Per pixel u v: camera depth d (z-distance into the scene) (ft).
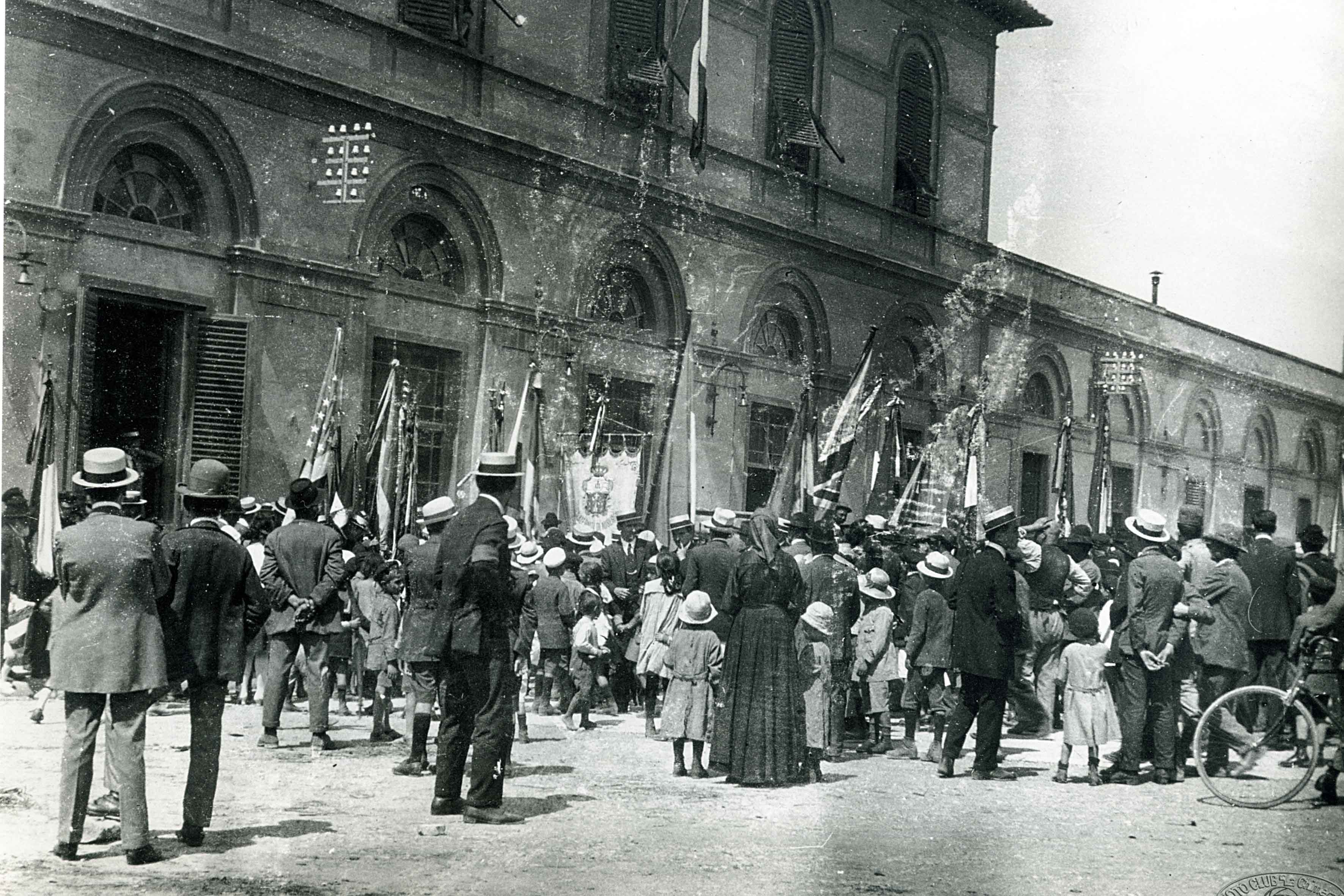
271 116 51.03
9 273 42.88
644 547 47.26
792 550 35.88
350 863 21.03
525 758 32.73
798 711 29.40
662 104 67.72
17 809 24.32
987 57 85.87
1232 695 30.42
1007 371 85.51
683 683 30.25
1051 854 23.41
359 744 33.73
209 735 22.02
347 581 32.58
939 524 78.48
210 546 21.97
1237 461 102.27
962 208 84.64
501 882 20.15
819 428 75.46
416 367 57.31
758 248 72.90
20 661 37.60
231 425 48.93
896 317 81.10
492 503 24.90
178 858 21.13
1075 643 31.12
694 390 68.95
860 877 21.22
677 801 27.14
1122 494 93.76
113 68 45.70
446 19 57.41
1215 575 33.27
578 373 63.31
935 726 34.73
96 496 21.08
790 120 74.13
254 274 50.16
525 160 61.16
